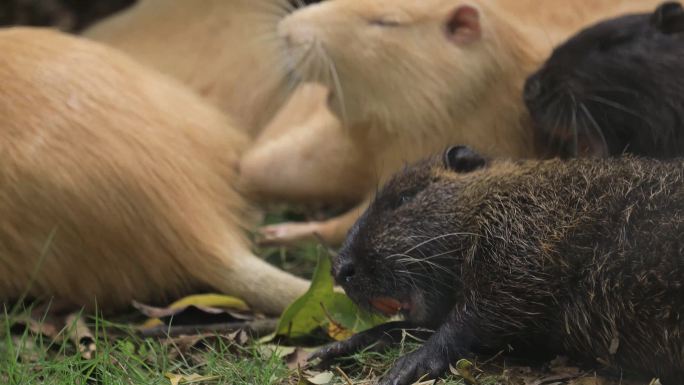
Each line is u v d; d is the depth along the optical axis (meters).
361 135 10.03
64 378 7.54
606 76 9.12
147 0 12.59
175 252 9.29
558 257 7.33
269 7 11.59
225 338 8.46
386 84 9.59
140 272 9.27
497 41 9.78
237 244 9.56
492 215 7.66
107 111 9.30
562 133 9.41
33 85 9.19
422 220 7.88
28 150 8.88
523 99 9.58
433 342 7.51
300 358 8.23
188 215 9.38
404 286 7.87
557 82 9.22
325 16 9.55
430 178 8.16
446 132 9.73
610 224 7.25
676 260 6.91
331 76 9.60
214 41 11.89
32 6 14.67
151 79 10.03
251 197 10.63
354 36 9.50
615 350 7.25
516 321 7.45
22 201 8.84
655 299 6.97
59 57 9.48
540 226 7.48
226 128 10.62
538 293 7.38
